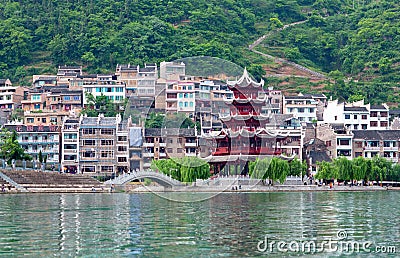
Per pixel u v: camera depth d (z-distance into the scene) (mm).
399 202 188500
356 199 199750
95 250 101812
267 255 99562
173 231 120562
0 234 117062
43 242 108812
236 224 130875
